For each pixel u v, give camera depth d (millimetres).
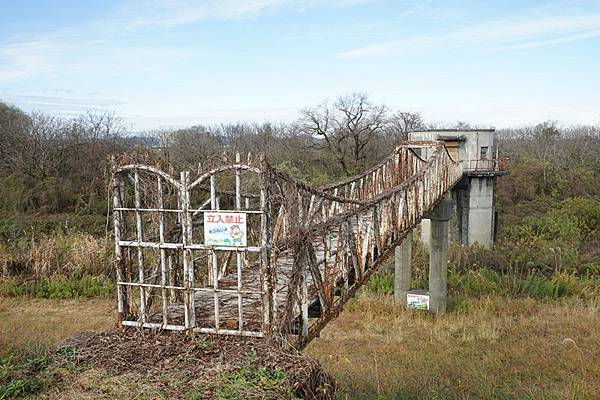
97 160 30984
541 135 52781
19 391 4105
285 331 5113
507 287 18516
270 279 4992
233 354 4711
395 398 7449
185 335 5188
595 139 52281
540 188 38281
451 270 20609
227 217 5078
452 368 10961
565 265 21734
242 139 36625
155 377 4348
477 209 27625
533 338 13273
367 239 7645
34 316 14031
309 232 5617
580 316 15336
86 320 13594
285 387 4121
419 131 27844
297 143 37062
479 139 27609
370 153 38812
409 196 10508
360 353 12383
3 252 17828
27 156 31484
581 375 10500
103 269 17531
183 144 26422
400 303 17125
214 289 5141
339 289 7102
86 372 4473
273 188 5277
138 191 5480
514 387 9750
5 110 34000
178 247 5277
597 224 30562
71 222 25797
